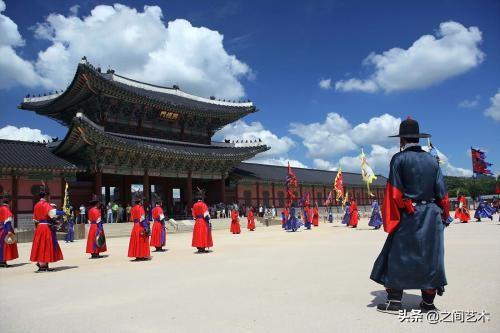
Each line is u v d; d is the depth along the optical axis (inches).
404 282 291.0
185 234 1628.9
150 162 2059.5
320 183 3137.3
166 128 2303.2
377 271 309.7
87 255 845.8
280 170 3129.9
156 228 892.0
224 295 378.0
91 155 1847.9
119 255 831.1
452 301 323.0
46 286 472.7
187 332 268.4
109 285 460.8
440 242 294.2
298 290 387.9
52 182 1724.9
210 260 663.8
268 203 2768.2
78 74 1745.8
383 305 304.0
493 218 1894.7
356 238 1016.2
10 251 689.0
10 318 327.6
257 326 275.1
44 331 285.7
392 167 307.4
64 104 2046.0
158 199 920.3
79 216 1745.8
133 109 2086.6
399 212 302.4
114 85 1866.4
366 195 3767.2
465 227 1251.2
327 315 295.7
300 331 260.7
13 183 1606.8
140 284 458.9
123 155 1936.5
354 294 362.6
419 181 300.2
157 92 2447.1
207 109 2353.6
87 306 357.7
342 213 3267.7
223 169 2427.4
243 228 1952.5
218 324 283.4
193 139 2458.2
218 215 2298.2
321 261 593.6
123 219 2026.3
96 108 1972.2
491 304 311.3
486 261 527.8
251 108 2586.1
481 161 1990.7
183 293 395.5
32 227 1621.6
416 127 316.8
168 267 599.2
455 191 4527.6
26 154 1742.1
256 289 399.9
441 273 289.7
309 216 1649.9
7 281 523.2
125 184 2193.7
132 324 293.3
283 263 587.5
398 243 298.4
